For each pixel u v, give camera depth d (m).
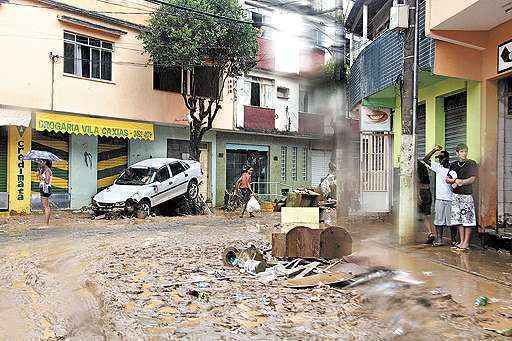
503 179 10.78
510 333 5.30
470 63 10.86
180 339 5.43
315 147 31.36
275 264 9.03
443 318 5.82
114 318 6.21
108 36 20.89
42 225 15.82
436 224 10.63
